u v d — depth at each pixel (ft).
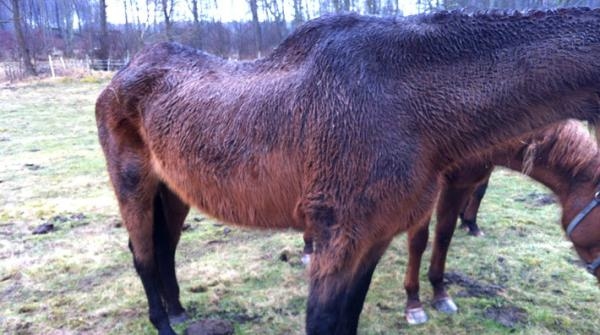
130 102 9.23
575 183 8.84
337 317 7.20
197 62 9.04
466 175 9.84
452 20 6.83
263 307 11.02
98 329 10.23
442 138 6.81
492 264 12.87
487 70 6.56
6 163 23.77
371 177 6.51
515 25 6.54
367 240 6.88
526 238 14.55
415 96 6.68
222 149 7.68
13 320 10.43
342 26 7.20
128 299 11.37
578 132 8.82
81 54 90.22
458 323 10.30
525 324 10.18
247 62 8.40
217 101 7.89
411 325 10.32
